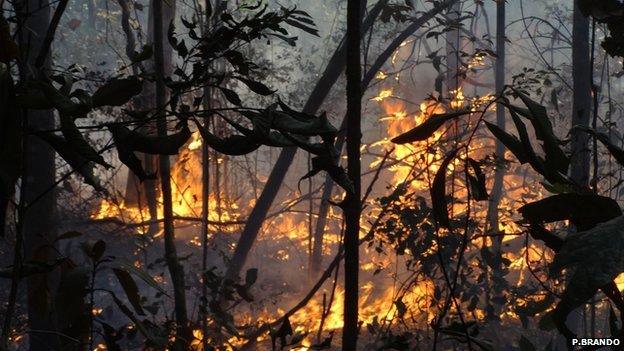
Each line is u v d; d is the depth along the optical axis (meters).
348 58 2.90
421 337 8.15
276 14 3.14
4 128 1.96
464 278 7.04
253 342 7.18
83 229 11.05
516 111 2.03
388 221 6.91
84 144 2.11
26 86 2.10
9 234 7.18
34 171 6.79
